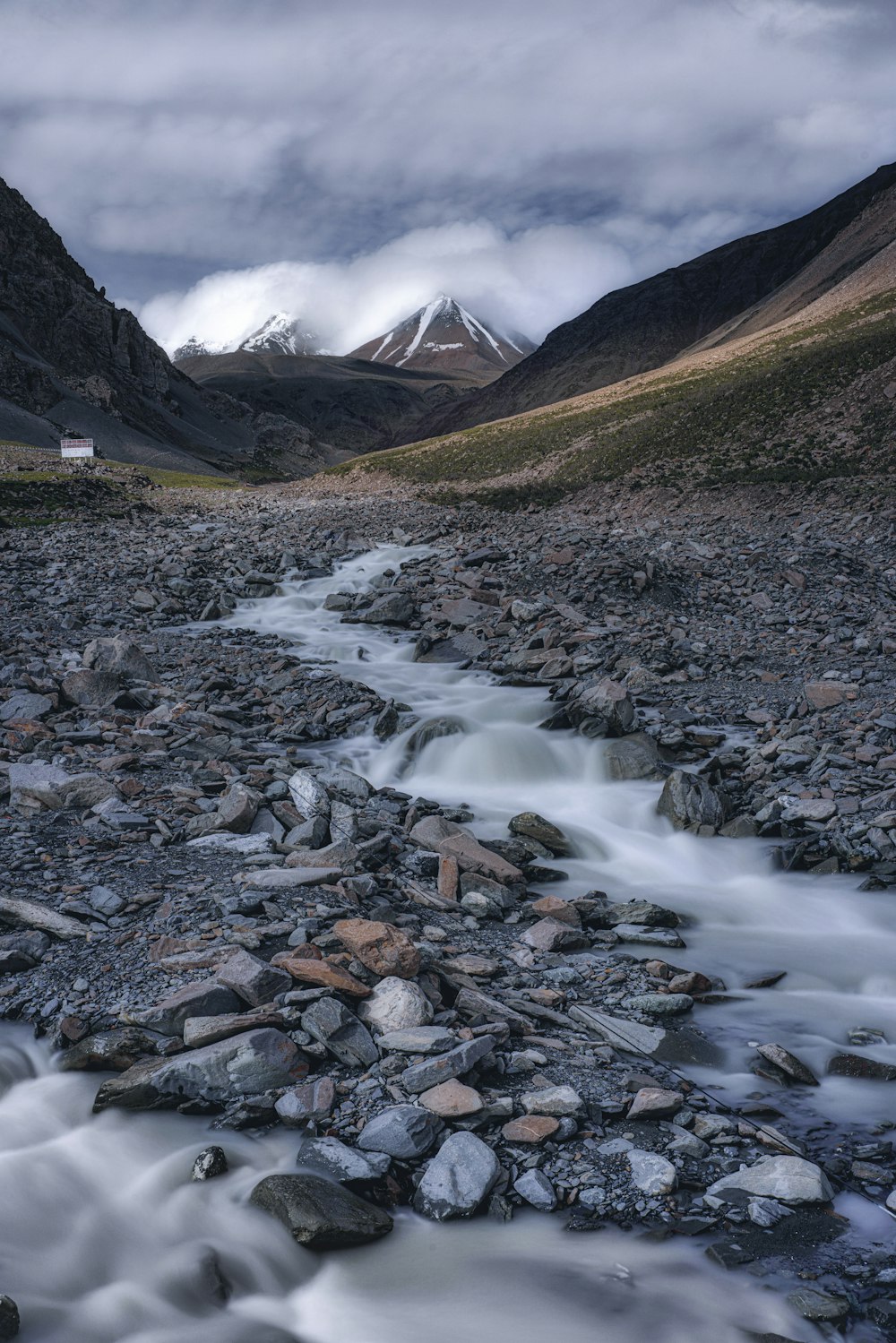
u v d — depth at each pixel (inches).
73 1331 188.7
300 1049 269.6
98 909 350.3
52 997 299.3
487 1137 245.8
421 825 472.1
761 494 2281.0
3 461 3678.6
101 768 520.1
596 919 409.1
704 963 372.5
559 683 770.8
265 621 1052.5
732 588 1106.1
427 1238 214.2
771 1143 247.3
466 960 340.8
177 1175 230.4
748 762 609.0
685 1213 221.5
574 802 564.7
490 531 1587.1
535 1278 202.8
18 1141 240.4
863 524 1704.0
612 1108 258.2
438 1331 190.7
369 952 309.7
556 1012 313.9
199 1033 269.0
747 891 454.6
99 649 736.3
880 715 661.3
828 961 375.2
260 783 510.0
